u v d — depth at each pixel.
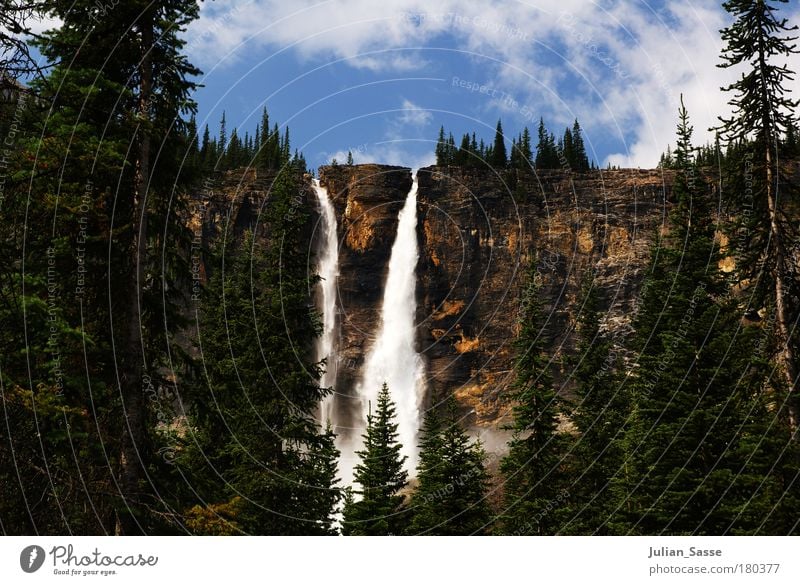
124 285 16.41
